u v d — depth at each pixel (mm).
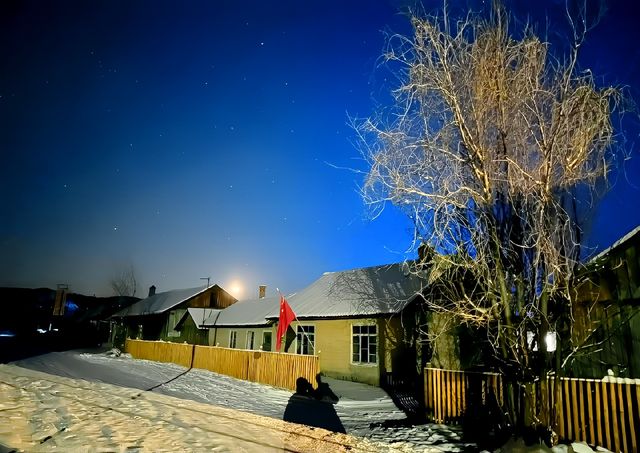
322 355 22266
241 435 8312
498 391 9430
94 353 35281
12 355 26172
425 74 8359
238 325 31203
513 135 8062
